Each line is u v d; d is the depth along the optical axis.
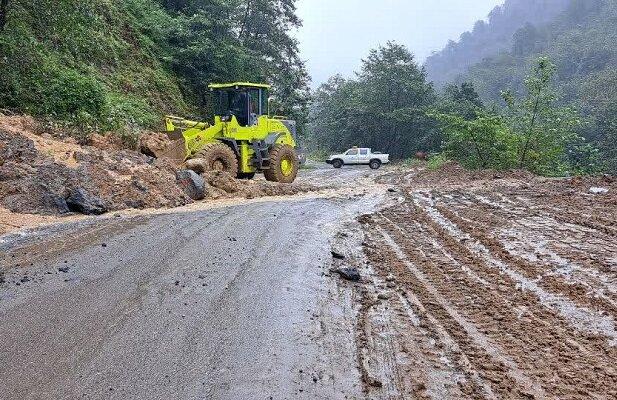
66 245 6.84
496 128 20.00
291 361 3.79
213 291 5.15
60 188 9.52
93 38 18.45
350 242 7.60
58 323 4.34
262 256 6.42
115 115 15.29
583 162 22.27
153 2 25.95
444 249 7.24
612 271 6.07
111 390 3.35
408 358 3.92
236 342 4.06
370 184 17.73
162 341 4.05
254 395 3.33
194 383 3.45
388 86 50.69
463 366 3.80
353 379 3.59
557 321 4.63
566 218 9.34
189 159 14.27
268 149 16.69
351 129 53.06
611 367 3.79
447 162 24.77
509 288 5.54
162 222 8.37
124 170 10.92
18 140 10.45
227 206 10.47
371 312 4.84
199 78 25.41
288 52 33.16
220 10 25.86
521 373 3.70
